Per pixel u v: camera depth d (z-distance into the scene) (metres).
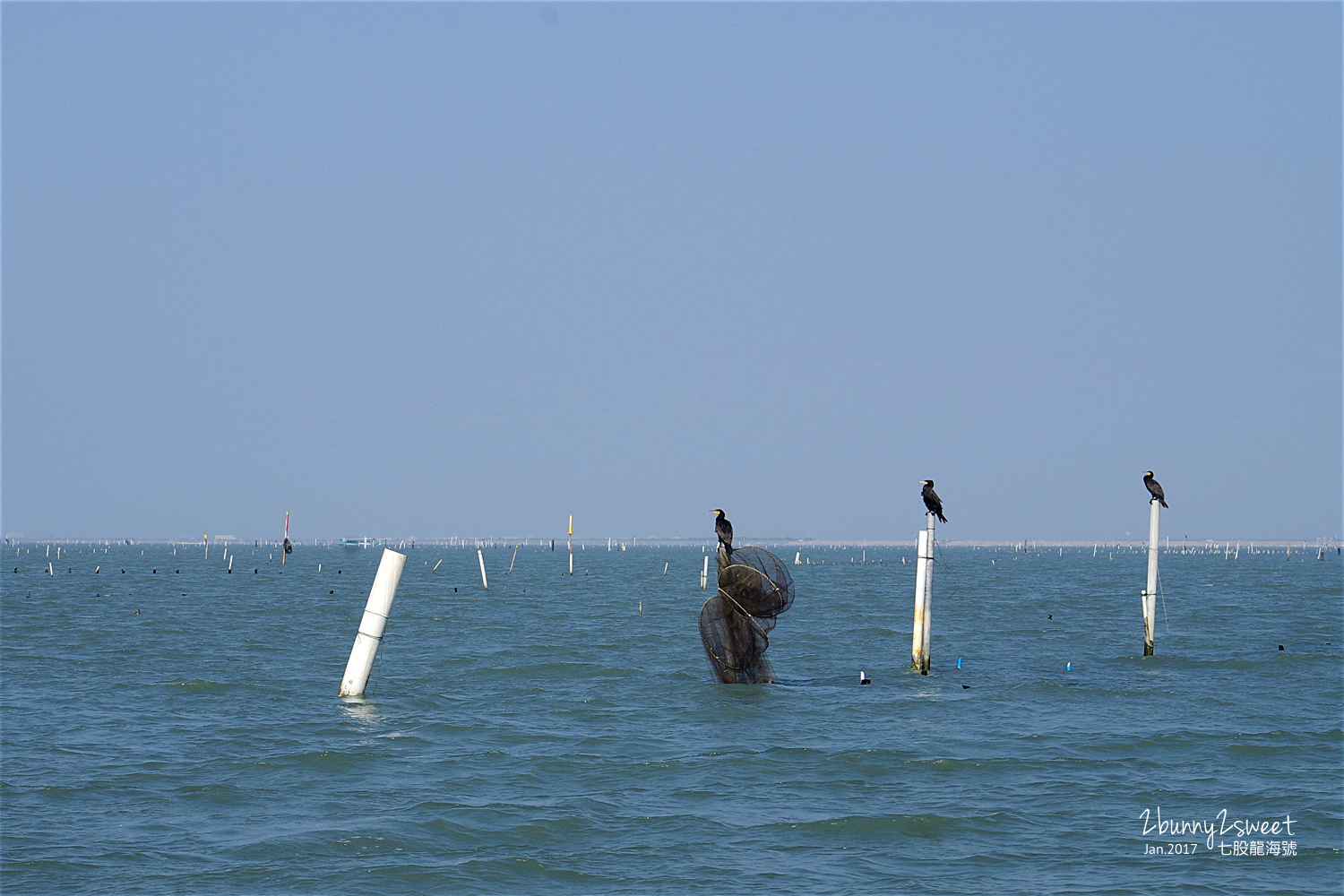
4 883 21.70
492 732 34.88
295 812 26.38
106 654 54.53
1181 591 122.50
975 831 25.17
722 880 22.20
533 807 26.72
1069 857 23.50
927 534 46.94
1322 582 148.00
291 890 21.56
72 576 159.00
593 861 23.20
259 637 63.97
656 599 106.94
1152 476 52.84
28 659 52.12
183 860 23.09
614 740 33.78
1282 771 30.28
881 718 37.47
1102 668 50.34
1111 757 31.77
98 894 21.25
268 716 37.31
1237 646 61.53
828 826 25.41
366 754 31.73
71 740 33.47
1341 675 48.09
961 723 36.62
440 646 59.19
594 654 55.19
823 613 86.56
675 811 26.52
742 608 43.72
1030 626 74.69
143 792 27.91
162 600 101.12
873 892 21.59
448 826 25.28
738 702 40.38
